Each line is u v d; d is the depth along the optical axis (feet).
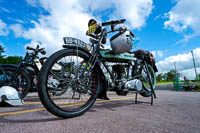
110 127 4.06
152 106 7.72
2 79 9.52
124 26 7.83
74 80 5.95
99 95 6.85
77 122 4.54
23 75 10.44
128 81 8.23
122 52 7.77
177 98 11.51
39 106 7.92
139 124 4.36
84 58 6.25
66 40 5.50
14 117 5.22
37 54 12.11
